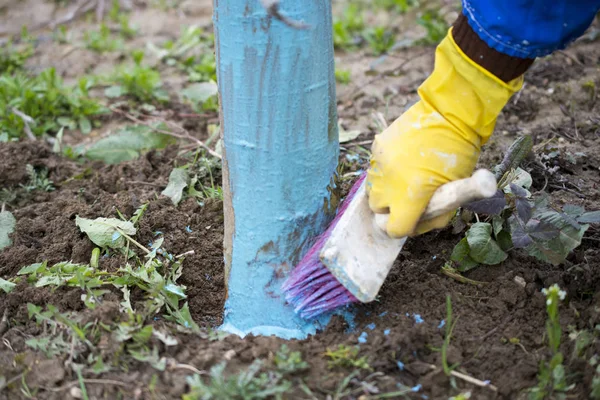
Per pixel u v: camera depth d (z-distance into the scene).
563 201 3.21
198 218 3.26
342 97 4.66
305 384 2.35
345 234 2.39
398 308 2.68
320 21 2.32
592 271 2.73
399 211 2.28
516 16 2.10
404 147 2.31
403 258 2.93
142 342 2.46
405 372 2.42
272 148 2.39
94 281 2.75
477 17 2.18
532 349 2.52
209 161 3.68
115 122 4.55
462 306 2.67
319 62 2.35
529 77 4.47
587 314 2.58
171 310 2.81
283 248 2.54
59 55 5.49
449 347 2.48
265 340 2.50
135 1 6.37
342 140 3.92
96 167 3.96
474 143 2.35
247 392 2.25
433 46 5.20
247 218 2.52
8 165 3.76
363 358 2.38
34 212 3.43
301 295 2.56
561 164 3.50
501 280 2.74
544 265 2.83
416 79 4.79
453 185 2.22
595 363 2.35
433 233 3.00
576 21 2.13
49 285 2.81
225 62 2.34
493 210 2.62
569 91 4.24
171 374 2.40
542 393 2.29
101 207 3.33
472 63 2.24
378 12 5.91
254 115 2.36
